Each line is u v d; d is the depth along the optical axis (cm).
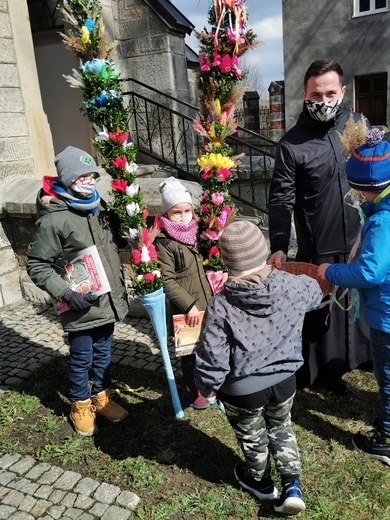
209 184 254
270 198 270
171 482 232
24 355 367
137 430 272
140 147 691
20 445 265
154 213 370
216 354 180
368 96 1350
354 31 1298
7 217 456
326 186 255
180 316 255
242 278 178
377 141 194
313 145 253
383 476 227
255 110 1230
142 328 402
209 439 261
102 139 241
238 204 545
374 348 221
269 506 214
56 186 240
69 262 245
